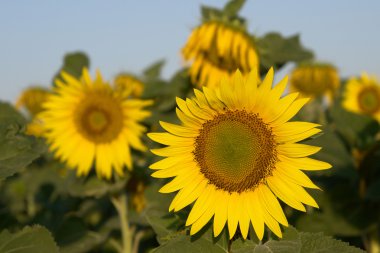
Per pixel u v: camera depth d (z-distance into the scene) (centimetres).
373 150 168
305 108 206
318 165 86
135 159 165
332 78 260
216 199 88
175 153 90
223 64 156
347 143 173
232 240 86
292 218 152
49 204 184
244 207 87
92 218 203
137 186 165
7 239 93
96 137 160
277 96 85
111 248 183
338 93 267
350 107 242
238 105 87
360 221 153
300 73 263
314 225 150
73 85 163
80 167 160
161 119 167
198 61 157
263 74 159
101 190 156
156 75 235
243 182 87
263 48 153
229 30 151
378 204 155
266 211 86
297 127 85
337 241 85
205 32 153
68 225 152
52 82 182
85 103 162
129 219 150
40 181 210
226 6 155
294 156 86
